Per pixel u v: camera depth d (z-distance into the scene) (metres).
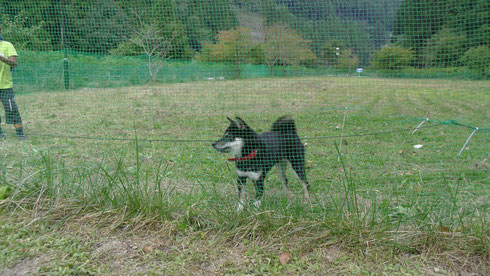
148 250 2.25
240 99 9.70
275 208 2.61
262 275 2.02
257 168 2.81
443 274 2.02
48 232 2.41
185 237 2.39
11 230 2.38
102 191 2.72
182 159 4.04
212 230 2.47
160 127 5.92
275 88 10.63
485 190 2.97
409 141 4.80
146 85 10.92
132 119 6.72
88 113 7.38
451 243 2.22
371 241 2.25
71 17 6.77
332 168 3.76
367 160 3.99
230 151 2.91
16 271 1.99
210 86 10.67
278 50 7.00
